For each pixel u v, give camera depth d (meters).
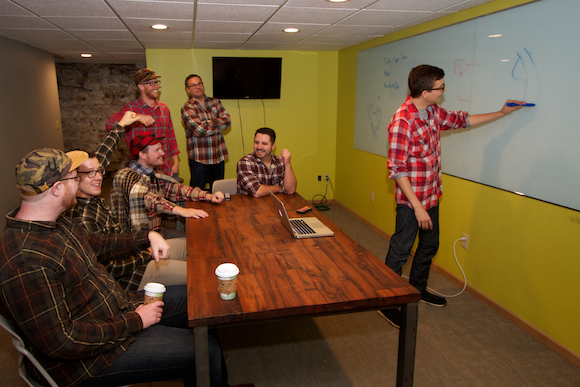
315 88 5.31
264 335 2.41
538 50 2.22
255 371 2.08
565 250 2.16
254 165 3.03
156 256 1.83
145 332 1.49
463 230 3.01
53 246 1.27
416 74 2.22
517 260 2.50
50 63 5.52
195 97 4.19
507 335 2.39
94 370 1.34
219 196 2.75
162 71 4.88
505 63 2.47
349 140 5.05
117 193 2.43
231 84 4.98
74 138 7.41
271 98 5.15
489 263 2.75
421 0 2.54
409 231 2.46
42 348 1.19
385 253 3.74
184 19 3.08
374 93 4.25
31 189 1.23
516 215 2.49
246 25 3.37
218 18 3.06
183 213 2.38
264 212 2.52
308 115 5.38
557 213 2.19
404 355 1.54
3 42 4.01
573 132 2.05
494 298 2.72
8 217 1.25
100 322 1.34
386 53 3.94
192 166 4.30
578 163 2.04
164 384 2.00
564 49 2.06
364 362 2.15
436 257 3.38
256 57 4.99
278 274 1.61
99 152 2.44
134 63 7.19
